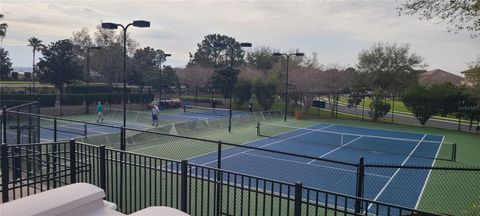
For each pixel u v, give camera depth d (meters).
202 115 39.78
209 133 26.19
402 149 23.05
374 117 40.81
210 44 91.50
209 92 62.44
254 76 51.09
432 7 7.89
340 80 44.38
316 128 32.53
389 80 42.78
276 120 37.69
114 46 55.88
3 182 5.83
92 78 63.91
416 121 41.09
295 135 27.52
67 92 45.56
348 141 25.47
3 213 2.44
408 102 38.44
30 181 7.23
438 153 22.00
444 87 37.16
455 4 7.58
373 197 12.38
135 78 57.41
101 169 6.57
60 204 2.65
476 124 36.25
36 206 2.58
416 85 39.81
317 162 17.20
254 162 17.05
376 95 41.09
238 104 48.59
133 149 18.55
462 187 13.28
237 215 8.84
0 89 41.47
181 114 40.91
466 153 22.34
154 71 58.19
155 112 29.86
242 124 32.00
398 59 42.38
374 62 42.97
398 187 13.45
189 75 63.12
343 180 14.21
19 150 6.71
